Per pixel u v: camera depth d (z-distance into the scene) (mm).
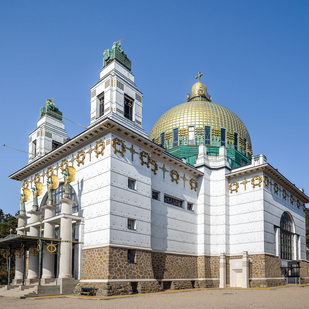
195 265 44844
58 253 33688
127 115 41250
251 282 43281
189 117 58219
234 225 46938
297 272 51156
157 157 42562
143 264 35531
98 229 34062
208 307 21844
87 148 38344
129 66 43875
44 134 49438
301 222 57500
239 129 59781
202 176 48500
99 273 32344
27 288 34469
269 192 47344
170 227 42188
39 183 42938
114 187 34656
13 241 35281
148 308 21531
